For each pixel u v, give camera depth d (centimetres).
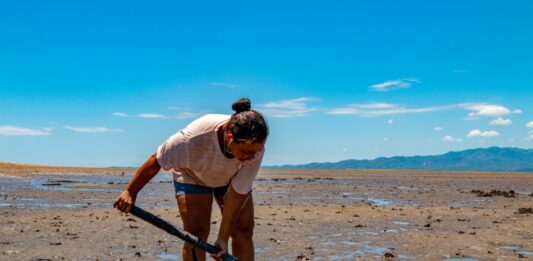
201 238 332
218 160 307
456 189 1767
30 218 773
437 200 1257
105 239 606
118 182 1920
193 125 309
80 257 508
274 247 572
